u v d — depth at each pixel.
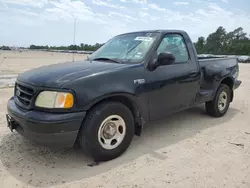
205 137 4.16
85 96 2.90
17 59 24.88
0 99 6.38
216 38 75.81
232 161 3.29
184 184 2.75
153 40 3.88
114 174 2.95
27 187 2.66
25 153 3.43
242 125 4.82
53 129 2.75
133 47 3.97
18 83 3.36
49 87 2.87
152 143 3.88
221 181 2.81
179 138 4.10
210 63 5.10
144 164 3.19
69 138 2.89
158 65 3.69
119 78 3.24
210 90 4.96
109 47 4.38
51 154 3.43
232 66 5.55
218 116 5.30
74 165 3.15
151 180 2.82
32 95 2.94
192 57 4.43
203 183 2.77
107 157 3.23
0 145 3.65
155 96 3.69
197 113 5.59
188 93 4.32
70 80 2.91
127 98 3.38
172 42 4.14
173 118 5.20
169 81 3.87
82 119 2.92
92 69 3.24
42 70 3.43
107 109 3.11
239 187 2.70
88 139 3.01
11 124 3.24
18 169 3.02
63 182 2.77
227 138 4.12
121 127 3.35
